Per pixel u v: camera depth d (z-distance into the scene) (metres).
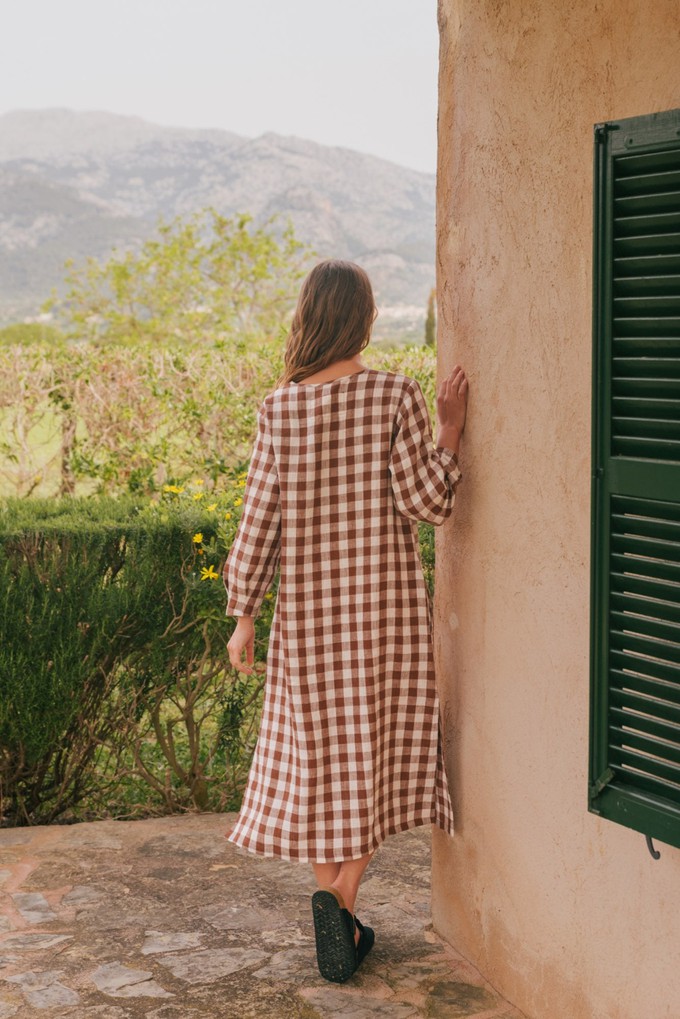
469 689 2.65
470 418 2.59
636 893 2.08
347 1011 2.49
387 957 2.78
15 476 7.56
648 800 1.83
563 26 2.17
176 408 7.23
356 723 2.55
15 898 3.15
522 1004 2.49
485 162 2.47
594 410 1.92
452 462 2.57
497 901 2.58
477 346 2.54
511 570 2.45
